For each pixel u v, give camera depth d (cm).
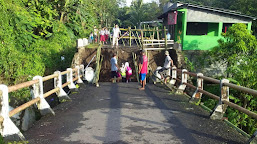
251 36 1062
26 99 841
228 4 2547
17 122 612
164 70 1013
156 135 431
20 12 1078
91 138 416
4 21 925
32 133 444
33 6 1284
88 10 1961
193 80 1398
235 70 1100
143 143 394
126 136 425
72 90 842
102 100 726
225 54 1187
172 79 955
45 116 554
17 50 990
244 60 1063
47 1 1423
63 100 710
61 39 1435
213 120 524
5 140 390
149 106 649
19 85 447
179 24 1700
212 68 1433
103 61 1362
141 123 501
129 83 1064
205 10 1493
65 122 511
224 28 1705
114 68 1087
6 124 394
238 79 1064
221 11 1481
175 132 447
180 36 1528
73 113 582
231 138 418
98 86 972
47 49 1227
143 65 875
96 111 599
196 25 1762
